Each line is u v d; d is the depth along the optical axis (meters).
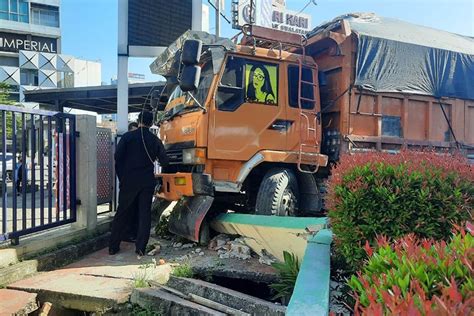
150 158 5.15
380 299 1.51
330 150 6.12
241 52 5.36
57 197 5.08
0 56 41.84
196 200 5.19
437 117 6.74
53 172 5.29
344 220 3.16
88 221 5.43
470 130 7.06
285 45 5.98
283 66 5.66
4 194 4.15
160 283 3.89
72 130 5.34
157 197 6.33
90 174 5.50
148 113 5.32
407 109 6.42
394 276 1.67
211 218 5.37
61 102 12.50
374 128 6.12
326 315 2.16
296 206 5.68
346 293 3.06
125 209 5.10
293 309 2.23
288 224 4.26
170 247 5.40
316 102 5.96
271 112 5.49
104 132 6.82
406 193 3.01
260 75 5.47
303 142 5.75
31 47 43.00
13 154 4.34
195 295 3.58
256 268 4.25
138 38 8.52
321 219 4.21
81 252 4.99
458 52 6.73
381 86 6.06
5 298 3.58
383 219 3.00
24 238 4.72
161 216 6.27
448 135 6.86
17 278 4.03
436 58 6.54
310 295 2.42
